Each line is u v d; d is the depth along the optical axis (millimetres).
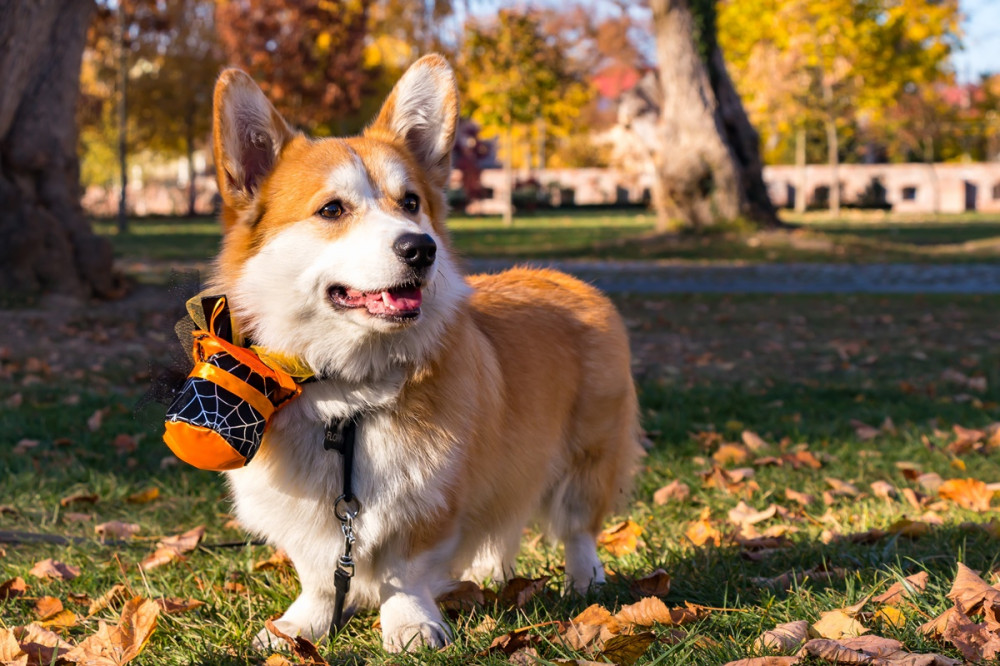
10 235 10820
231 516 4320
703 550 3625
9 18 10297
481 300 3365
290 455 2641
